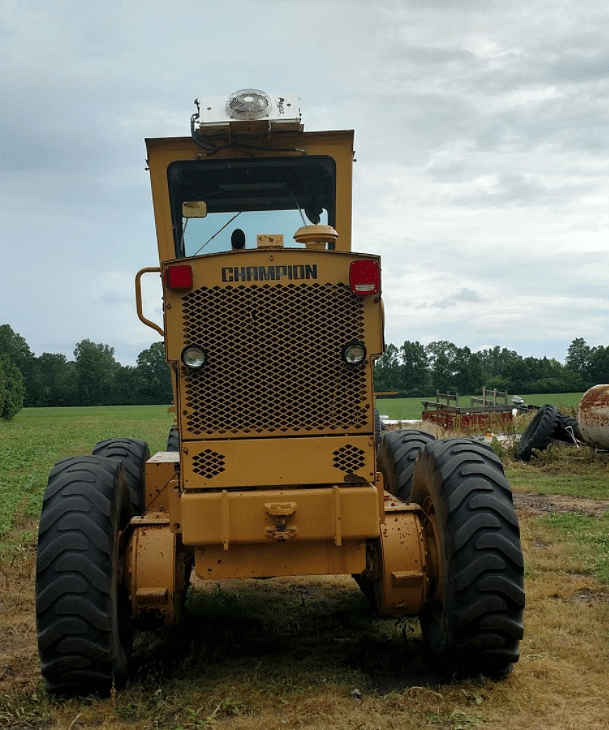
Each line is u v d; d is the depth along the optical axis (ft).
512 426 66.69
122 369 414.00
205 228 20.80
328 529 14.82
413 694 14.76
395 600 15.98
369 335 15.29
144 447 23.76
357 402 15.30
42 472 59.88
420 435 22.59
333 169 20.36
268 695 14.92
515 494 39.17
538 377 283.38
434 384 278.87
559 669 15.97
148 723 14.01
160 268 16.22
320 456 15.15
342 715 13.98
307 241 16.19
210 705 14.61
